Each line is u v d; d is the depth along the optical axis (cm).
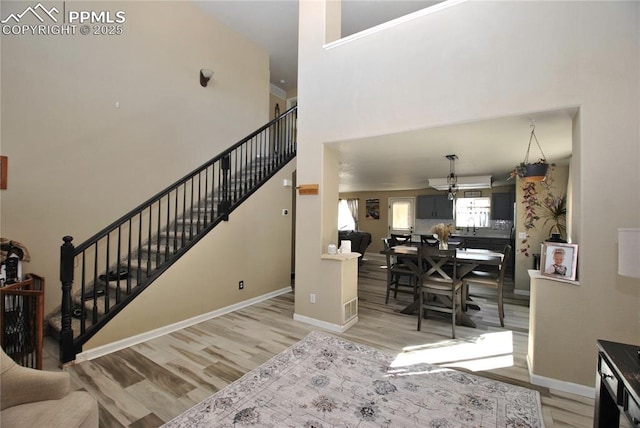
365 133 323
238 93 575
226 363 258
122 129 399
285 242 498
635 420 112
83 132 360
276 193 480
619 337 206
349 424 182
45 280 327
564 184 468
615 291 207
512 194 750
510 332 334
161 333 320
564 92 225
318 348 288
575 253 219
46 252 329
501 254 433
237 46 572
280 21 538
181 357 269
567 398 211
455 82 271
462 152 402
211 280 375
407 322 366
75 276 353
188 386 224
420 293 342
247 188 465
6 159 303
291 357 269
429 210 886
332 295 340
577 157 228
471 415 191
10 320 246
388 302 449
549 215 477
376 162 484
